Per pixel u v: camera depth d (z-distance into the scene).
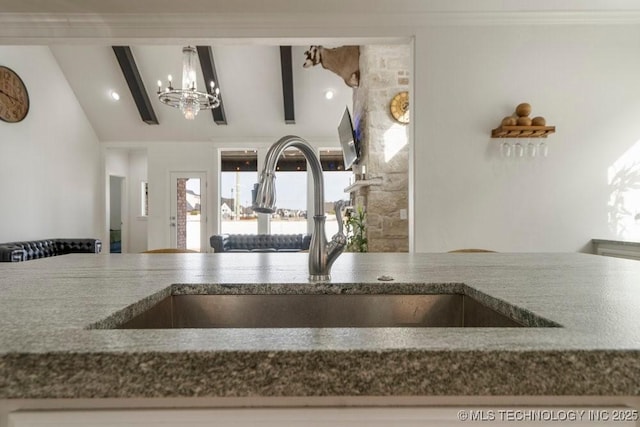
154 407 0.49
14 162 5.13
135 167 9.14
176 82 6.39
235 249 6.85
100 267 1.25
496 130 2.89
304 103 6.81
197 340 0.50
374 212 4.21
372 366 0.47
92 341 0.50
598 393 0.47
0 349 0.47
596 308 0.70
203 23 2.94
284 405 0.50
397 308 0.98
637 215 2.95
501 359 0.47
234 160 7.97
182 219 7.50
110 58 6.05
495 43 2.94
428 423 0.50
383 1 2.76
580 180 2.98
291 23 2.95
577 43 2.94
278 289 0.98
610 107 2.96
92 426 0.48
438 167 2.98
